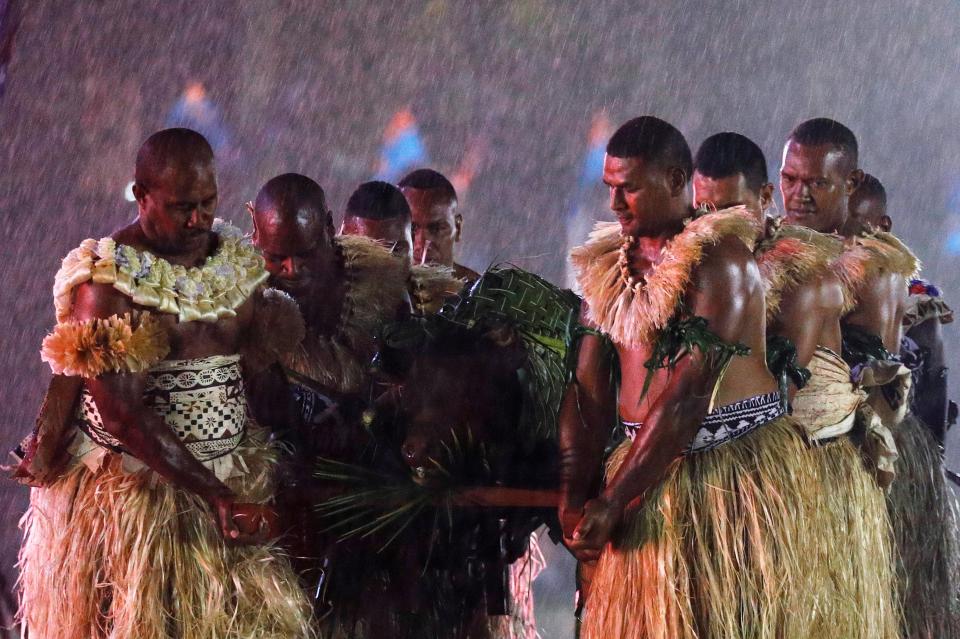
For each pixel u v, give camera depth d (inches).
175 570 403.2
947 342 1159.6
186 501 408.5
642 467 389.1
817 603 404.5
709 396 388.5
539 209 1478.8
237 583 407.5
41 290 1176.8
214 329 416.2
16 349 1063.6
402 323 432.5
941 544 540.4
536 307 447.5
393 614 432.8
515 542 441.1
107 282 394.6
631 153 398.0
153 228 406.9
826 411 439.2
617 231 418.3
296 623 414.6
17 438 933.8
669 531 396.5
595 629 409.1
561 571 728.3
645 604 396.8
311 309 480.1
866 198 586.2
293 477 439.5
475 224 1466.5
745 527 398.9
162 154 398.9
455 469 421.4
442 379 421.1
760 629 395.2
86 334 388.8
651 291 392.2
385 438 430.3
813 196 527.5
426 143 1492.4
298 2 1443.2
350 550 433.7
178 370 412.2
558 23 1505.9
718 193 495.8
